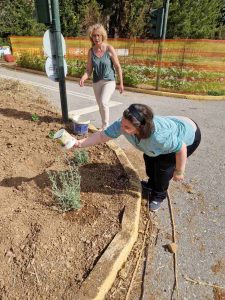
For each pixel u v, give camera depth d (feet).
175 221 10.88
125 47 50.47
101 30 15.16
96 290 7.57
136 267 8.83
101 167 12.94
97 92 16.78
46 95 28.27
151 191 11.84
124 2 82.89
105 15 86.22
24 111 19.63
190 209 11.59
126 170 12.58
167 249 9.60
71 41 51.11
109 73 16.10
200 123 22.38
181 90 33.76
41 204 10.30
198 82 36.58
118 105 26.43
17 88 27.58
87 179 11.93
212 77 39.70
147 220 10.71
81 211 10.14
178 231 10.40
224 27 104.73
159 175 10.47
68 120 18.15
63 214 9.91
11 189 10.96
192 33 96.27
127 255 9.07
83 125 16.10
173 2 88.79
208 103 29.71
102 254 8.52
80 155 12.95
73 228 9.40
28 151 13.87
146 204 11.45
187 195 12.47
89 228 9.46
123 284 8.33
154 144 8.97
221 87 35.24
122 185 11.67
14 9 73.72
